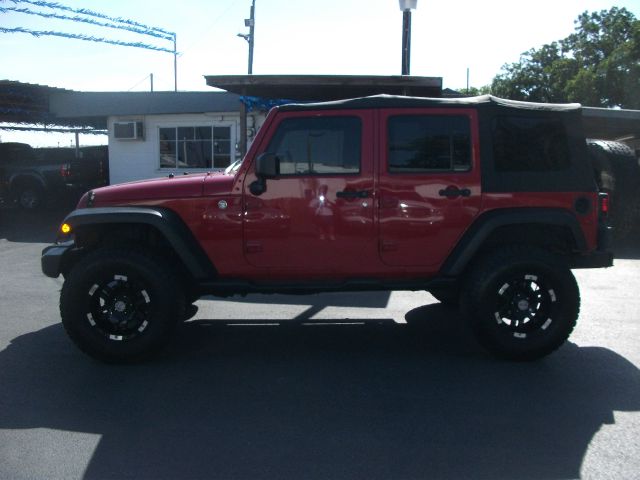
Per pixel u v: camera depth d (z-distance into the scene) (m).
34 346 5.79
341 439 3.84
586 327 6.42
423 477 3.38
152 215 5.16
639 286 8.60
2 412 4.27
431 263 5.28
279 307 7.36
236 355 5.54
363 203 5.19
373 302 7.61
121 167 17.73
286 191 5.20
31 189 18.44
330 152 5.23
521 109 5.29
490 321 5.18
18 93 17.28
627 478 3.36
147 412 4.26
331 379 4.91
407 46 11.45
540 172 5.27
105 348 5.16
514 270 5.13
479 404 4.38
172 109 16.91
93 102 17.33
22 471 3.45
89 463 3.54
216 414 4.23
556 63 35.00
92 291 5.16
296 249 5.25
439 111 5.22
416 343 5.89
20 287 8.47
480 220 5.21
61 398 4.52
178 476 3.40
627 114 12.99
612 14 35.31
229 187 5.23
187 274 5.59
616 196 11.76
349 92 10.37
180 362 5.34
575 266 5.46
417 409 4.30
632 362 5.30
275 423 4.07
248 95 11.05
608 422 4.07
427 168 5.23
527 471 3.44
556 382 4.82
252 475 3.40
